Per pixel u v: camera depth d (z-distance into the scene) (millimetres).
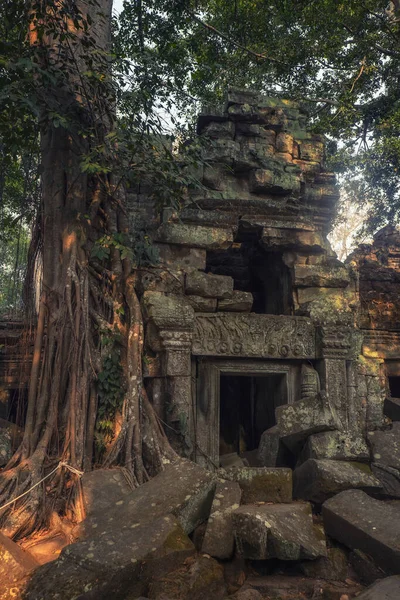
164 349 8164
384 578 4191
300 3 11867
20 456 6613
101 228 8320
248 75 13914
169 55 11469
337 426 7008
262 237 9195
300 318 8992
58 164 8016
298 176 9391
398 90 13039
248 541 4578
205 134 9234
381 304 11094
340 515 5043
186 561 4445
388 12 14609
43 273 7738
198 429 8414
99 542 4320
